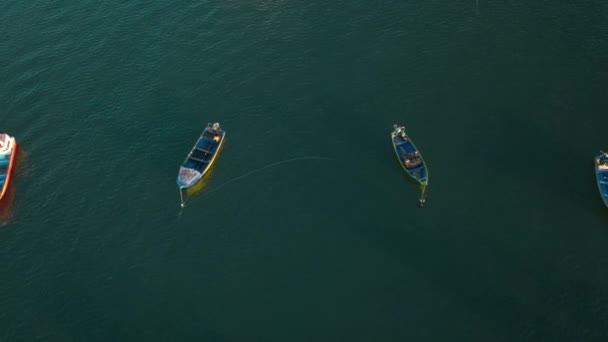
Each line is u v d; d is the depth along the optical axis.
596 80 135.38
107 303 100.75
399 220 110.62
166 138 128.12
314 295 100.44
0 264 106.56
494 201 112.94
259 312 98.62
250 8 159.88
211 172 120.19
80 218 113.56
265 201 114.88
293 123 130.12
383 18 155.12
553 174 117.00
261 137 127.31
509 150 121.81
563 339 93.62
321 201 114.38
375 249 106.25
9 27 155.75
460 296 99.31
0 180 117.88
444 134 125.75
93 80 141.62
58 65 145.50
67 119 132.75
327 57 145.25
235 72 142.62
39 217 113.88
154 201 115.88
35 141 128.12
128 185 119.12
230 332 96.25
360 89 137.12
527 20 151.62
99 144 127.31
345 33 151.38
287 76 141.12
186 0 162.88
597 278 100.75
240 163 122.00
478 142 123.75
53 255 107.81
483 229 108.62
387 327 95.88
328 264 104.44
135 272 104.94
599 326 94.81
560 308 97.19
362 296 99.88
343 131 127.75
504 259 104.12
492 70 139.38
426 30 151.00
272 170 120.44
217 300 100.50
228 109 134.00
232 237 109.38
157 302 100.56
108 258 107.12
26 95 138.25
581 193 113.44
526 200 112.75
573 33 147.25
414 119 129.50
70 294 102.19
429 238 107.62
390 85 137.62
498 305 97.94
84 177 120.88
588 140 122.69
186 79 141.50
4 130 130.50
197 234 110.12
